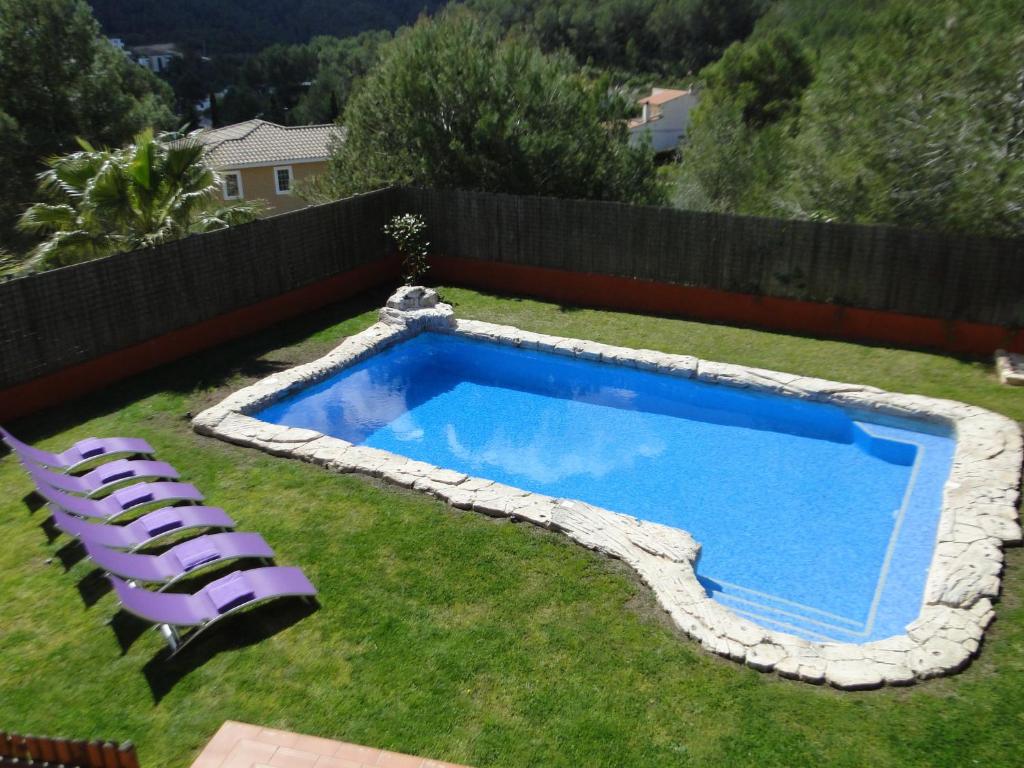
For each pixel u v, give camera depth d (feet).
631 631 25.07
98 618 26.05
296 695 22.56
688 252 55.21
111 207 46.73
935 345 48.93
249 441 37.65
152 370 47.52
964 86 50.31
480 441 42.37
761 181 80.18
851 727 21.29
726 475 38.32
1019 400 41.06
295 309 57.36
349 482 34.30
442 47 68.39
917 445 39.24
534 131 67.82
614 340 51.57
